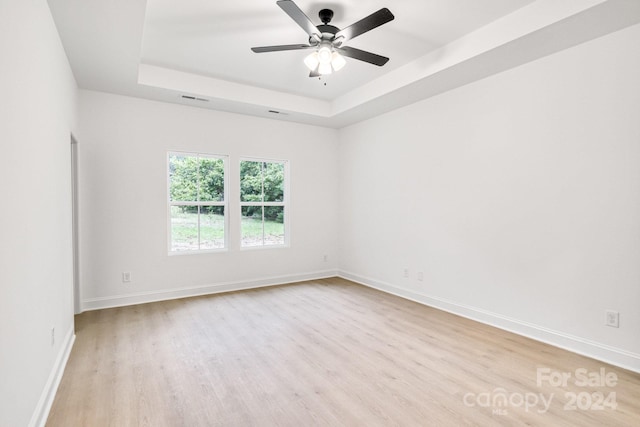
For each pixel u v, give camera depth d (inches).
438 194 164.1
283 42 131.3
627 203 103.4
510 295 134.4
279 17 113.9
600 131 108.7
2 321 56.1
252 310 160.4
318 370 102.8
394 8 107.9
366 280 210.8
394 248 190.2
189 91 161.5
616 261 105.8
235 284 198.5
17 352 63.3
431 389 92.2
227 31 122.8
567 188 116.9
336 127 230.7
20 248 65.7
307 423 78.0
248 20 115.5
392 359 110.1
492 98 139.8
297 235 220.5
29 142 72.3
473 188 147.8
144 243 171.9
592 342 111.2
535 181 125.8
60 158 106.1
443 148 161.2
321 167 228.7
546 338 122.9
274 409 83.3
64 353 106.7
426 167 170.1
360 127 214.5
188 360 109.1
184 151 181.6
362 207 213.8
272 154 209.2
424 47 134.9
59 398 87.5
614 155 105.8
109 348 117.9
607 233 107.6
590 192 111.3
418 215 175.0
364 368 104.1
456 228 155.6
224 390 91.7
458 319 148.5
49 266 89.2
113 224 164.4
